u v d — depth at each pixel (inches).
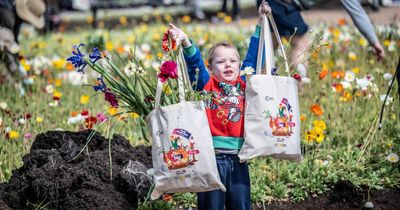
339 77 256.2
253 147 164.4
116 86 177.5
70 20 699.4
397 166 219.3
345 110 259.0
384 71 299.3
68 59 176.9
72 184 192.7
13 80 318.7
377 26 361.1
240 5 807.7
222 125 168.1
